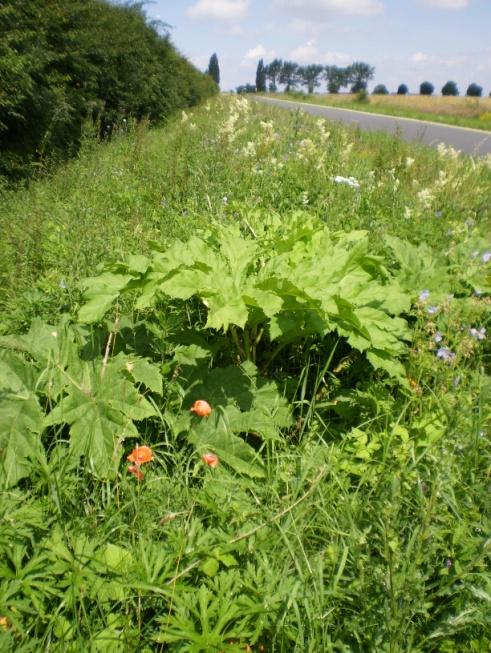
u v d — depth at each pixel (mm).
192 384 2326
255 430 2199
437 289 3205
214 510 1839
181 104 23625
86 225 4227
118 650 1465
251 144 5918
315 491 1946
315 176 5297
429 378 2635
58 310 2959
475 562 1532
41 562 1636
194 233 4020
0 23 9852
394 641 1450
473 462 2051
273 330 2332
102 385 2145
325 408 2570
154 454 2172
